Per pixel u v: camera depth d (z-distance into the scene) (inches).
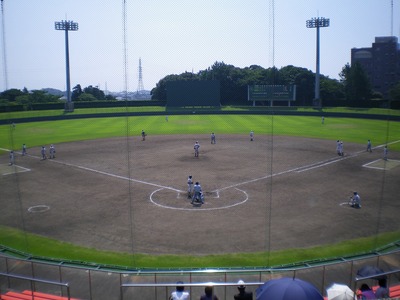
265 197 1108.5
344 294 386.0
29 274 605.0
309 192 1155.9
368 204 1040.8
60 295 538.3
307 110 3681.1
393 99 3186.5
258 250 764.0
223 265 694.5
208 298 399.2
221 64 5123.0
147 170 1456.7
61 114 3518.7
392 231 856.3
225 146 1967.3
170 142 2113.7
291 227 883.4
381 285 423.2
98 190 1197.1
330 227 882.8
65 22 3779.5
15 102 3750.0
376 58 3432.6
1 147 1985.7
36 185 1264.8
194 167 1501.0
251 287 543.2
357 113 3292.3
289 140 2142.0
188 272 551.8
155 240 818.2
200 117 3432.6
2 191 1199.6
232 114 3666.3
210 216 957.8
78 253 753.0
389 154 1722.4
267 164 1542.8
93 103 4168.3
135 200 1091.3
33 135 2420.0
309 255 735.7
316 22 3772.1
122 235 847.7
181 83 3799.2
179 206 1035.3
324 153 1760.6
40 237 840.3
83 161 1631.4
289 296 327.6
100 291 546.6
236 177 1338.6
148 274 572.1
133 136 2351.1
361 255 700.7
